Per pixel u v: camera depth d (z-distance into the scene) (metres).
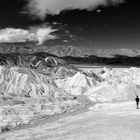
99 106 74.62
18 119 72.62
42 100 99.75
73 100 106.69
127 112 49.41
